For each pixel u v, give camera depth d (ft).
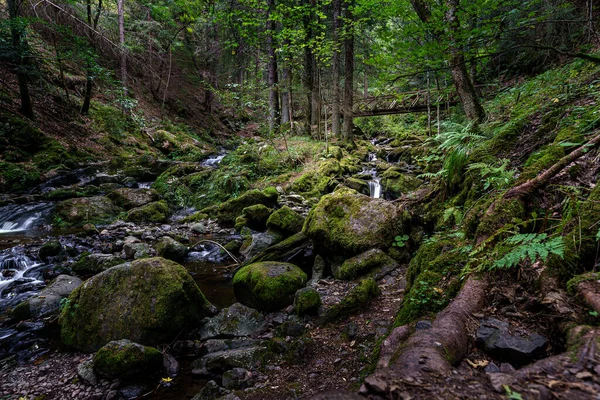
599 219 7.63
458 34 11.52
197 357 11.23
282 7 40.24
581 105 14.44
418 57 12.57
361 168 39.81
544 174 9.54
